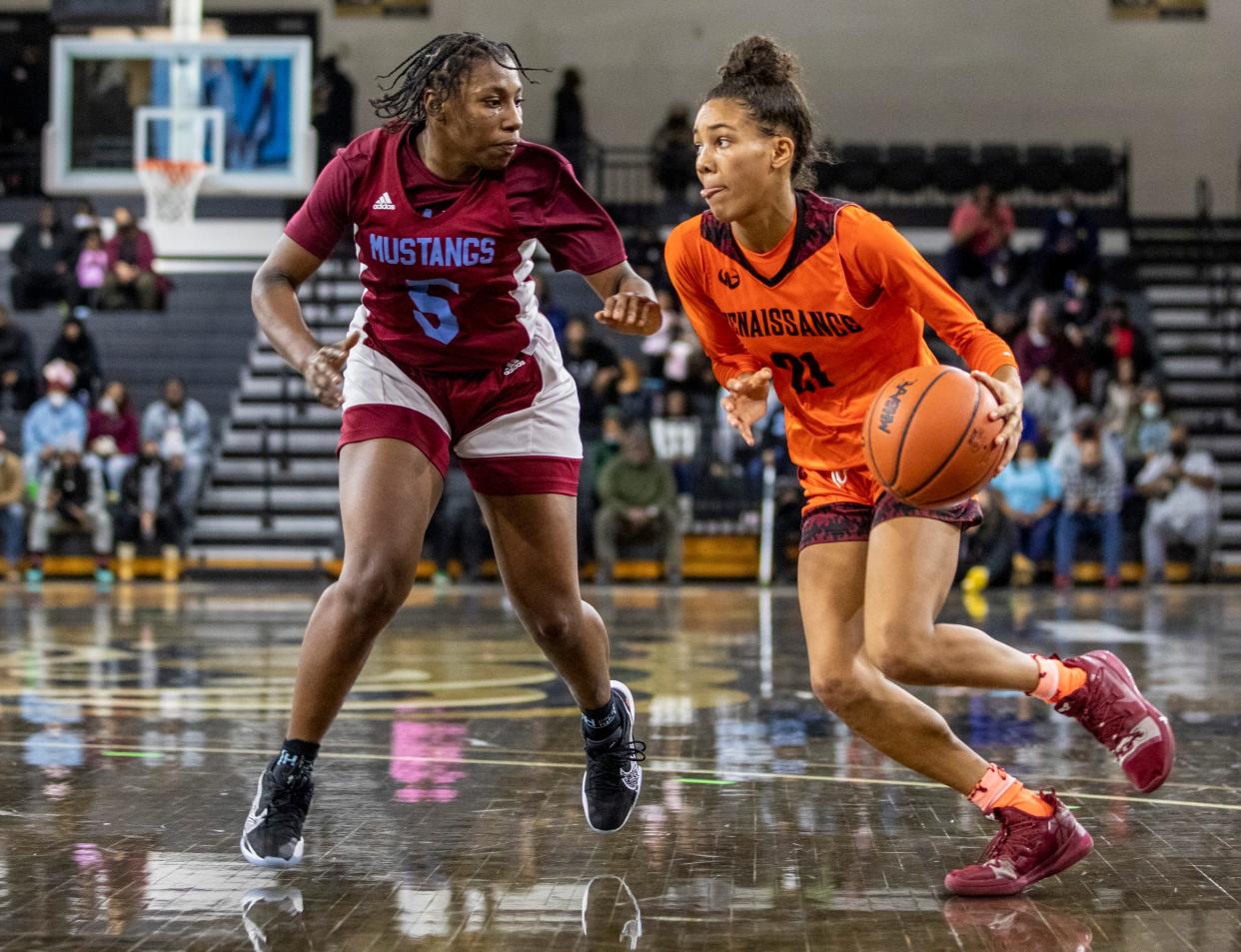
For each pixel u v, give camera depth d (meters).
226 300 21.73
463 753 5.70
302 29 25.89
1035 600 14.71
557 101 23.89
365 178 3.92
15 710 6.84
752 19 25.97
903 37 25.89
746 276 3.94
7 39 25.86
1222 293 23.00
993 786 3.77
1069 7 25.70
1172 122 25.64
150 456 17.70
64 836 4.27
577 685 4.18
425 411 3.97
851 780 5.15
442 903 3.59
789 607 13.64
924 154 23.67
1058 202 24.47
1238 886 3.79
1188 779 5.26
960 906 3.60
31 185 24.22
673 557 16.92
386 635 10.67
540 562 4.06
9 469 17.45
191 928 3.37
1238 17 25.53
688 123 23.27
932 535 3.78
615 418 17.36
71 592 15.61
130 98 20.28
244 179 20.20
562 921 3.44
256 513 18.94
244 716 6.66
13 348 19.55
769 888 3.74
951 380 3.62
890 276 3.80
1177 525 17.45
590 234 4.01
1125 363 18.72
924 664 3.73
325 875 3.85
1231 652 9.66
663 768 5.39
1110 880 3.85
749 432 4.13
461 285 3.91
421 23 25.84
